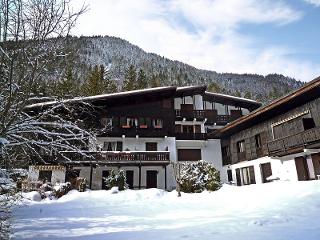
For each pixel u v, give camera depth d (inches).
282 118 902.4
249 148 1072.2
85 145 285.9
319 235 199.2
